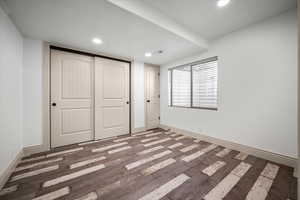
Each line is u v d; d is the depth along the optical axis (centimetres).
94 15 160
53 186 139
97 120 293
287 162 176
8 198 123
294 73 171
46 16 161
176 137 312
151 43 240
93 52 280
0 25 143
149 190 133
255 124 207
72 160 196
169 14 185
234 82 230
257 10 174
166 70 386
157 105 407
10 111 166
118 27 187
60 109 251
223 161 192
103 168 174
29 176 156
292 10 171
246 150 217
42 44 226
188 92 328
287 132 178
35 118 219
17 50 189
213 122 268
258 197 123
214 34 241
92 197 124
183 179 151
